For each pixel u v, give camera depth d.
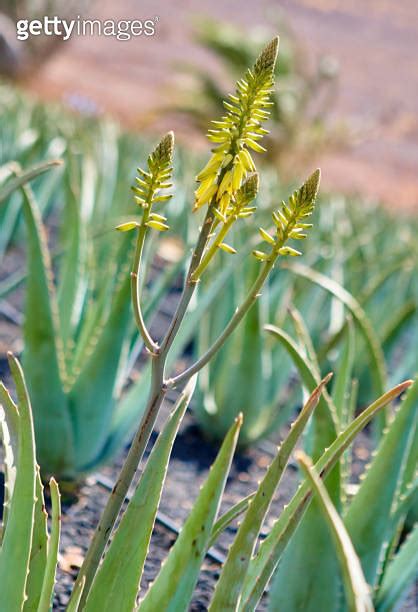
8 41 23.89
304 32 44.25
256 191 1.70
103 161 7.45
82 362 3.62
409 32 46.78
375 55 42.62
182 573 1.96
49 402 3.44
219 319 4.61
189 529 1.97
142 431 1.87
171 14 43.28
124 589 1.97
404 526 3.61
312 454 2.56
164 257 7.64
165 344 1.83
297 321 2.90
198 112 20.27
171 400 5.14
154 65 35.44
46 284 3.28
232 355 4.46
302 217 1.70
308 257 5.93
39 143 6.96
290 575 2.57
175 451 4.45
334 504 2.50
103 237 5.41
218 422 4.53
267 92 1.67
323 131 20.11
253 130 1.69
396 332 4.81
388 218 10.21
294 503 2.11
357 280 5.88
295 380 5.97
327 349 3.30
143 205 1.74
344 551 1.55
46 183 6.57
